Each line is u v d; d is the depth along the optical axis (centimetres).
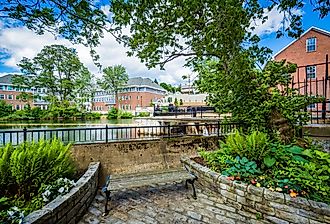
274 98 465
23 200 275
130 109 3922
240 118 512
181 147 514
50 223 212
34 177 293
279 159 344
